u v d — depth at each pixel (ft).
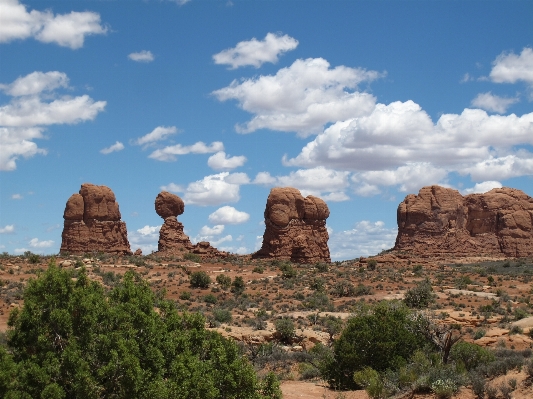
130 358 67.56
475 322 200.13
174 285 288.92
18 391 66.03
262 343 166.81
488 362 97.19
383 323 106.22
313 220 447.01
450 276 355.97
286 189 449.06
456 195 551.18
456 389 82.69
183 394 69.00
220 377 74.13
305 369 131.44
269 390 77.30
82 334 71.20
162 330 75.77
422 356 95.40
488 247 539.70
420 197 549.95
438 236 537.24
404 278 344.90
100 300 74.59
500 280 339.16
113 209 428.15
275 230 436.35
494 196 556.10
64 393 66.23
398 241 545.85
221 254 429.38
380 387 86.94
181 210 449.06
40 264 289.53
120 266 318.24
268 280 326.65
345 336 106.73
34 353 71.05
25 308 71.31
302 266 398.83
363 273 360.89
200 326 80.12
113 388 68.33
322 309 249.75
